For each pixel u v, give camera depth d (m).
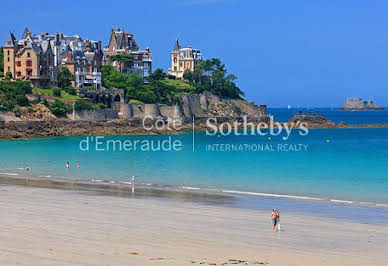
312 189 84.12
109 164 118.62
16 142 173.88
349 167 114.50
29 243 46.72
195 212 62.94
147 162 123.56
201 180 93.81
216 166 116.06
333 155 143.75
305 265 42.31
